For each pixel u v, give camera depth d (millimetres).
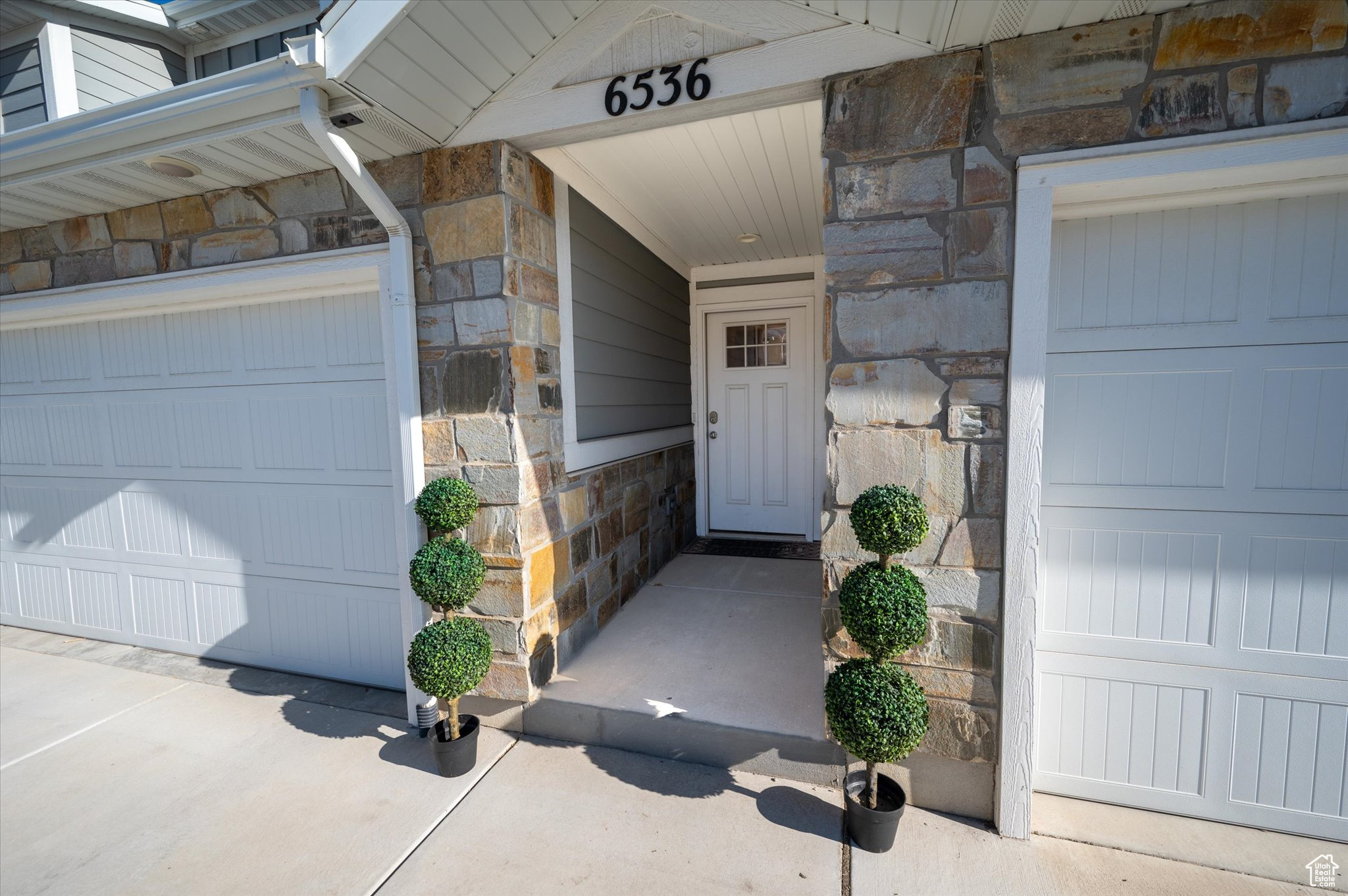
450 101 1995
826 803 1933
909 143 1714
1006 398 1708
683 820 1867
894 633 1535
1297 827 1758
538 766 2156
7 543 3666
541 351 2471
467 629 2094
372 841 1818
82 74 3717
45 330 3355
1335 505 1664
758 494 4789
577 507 2793
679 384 4508
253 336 2914
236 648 3146
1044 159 1604
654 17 1881
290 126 1958
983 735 1789
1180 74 1508
